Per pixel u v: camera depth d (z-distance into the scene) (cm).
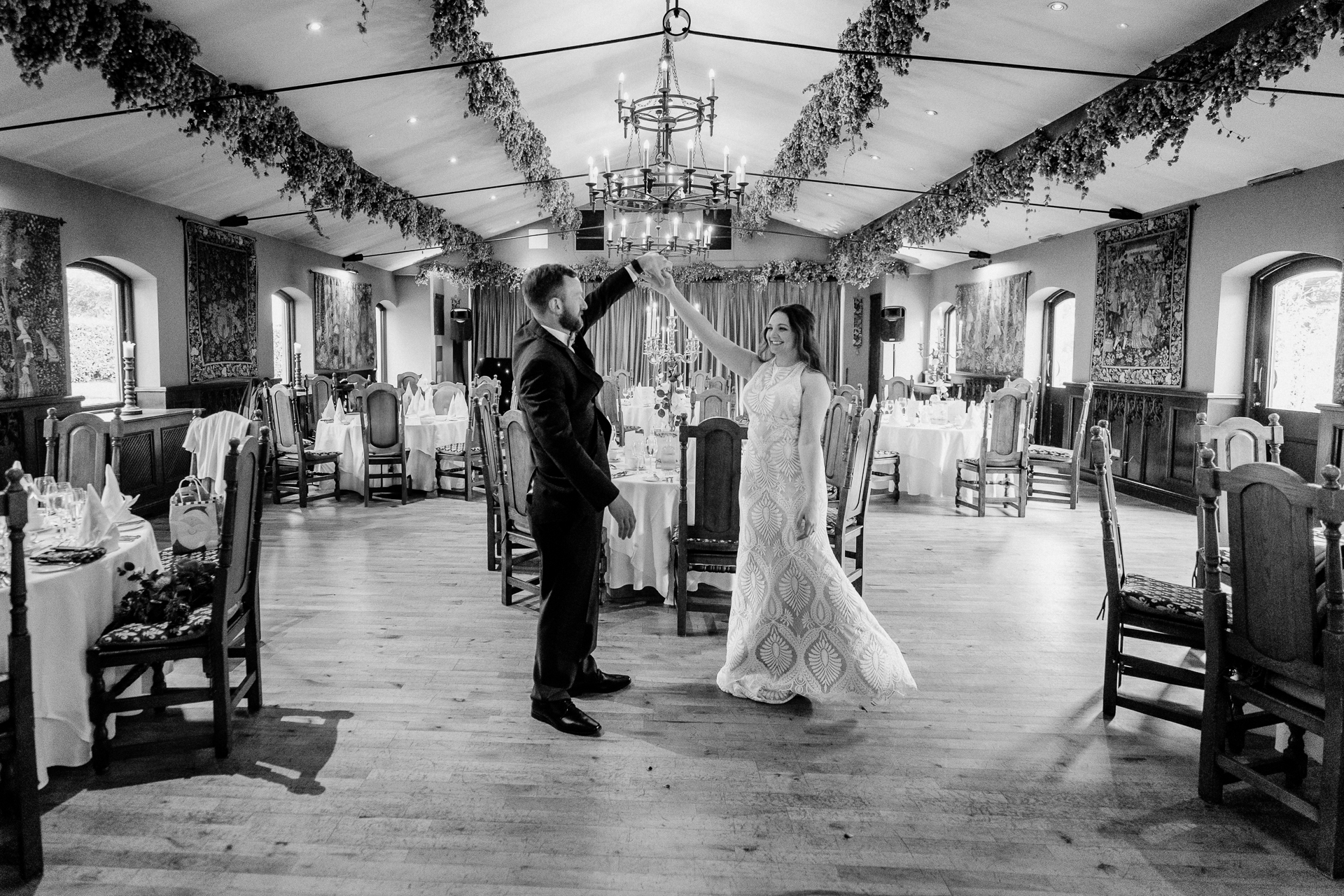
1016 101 715
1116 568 314
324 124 756
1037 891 212
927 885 215
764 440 322
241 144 620
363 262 1345
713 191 662
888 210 1266
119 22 435
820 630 321
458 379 1573
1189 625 298
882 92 772
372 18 582
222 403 895
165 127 640
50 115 560
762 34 784
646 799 255
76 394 730
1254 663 245
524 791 260
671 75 933
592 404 299
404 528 662
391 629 413
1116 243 925
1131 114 568
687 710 322
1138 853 230
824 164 912
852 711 322
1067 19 556
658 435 488
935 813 250
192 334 846
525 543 443
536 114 977
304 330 1152
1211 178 730
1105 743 298
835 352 1592
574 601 298
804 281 1568
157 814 246
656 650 390
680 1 740
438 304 1505
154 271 783
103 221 709
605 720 312
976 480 817
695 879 216
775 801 255
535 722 309
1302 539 226
